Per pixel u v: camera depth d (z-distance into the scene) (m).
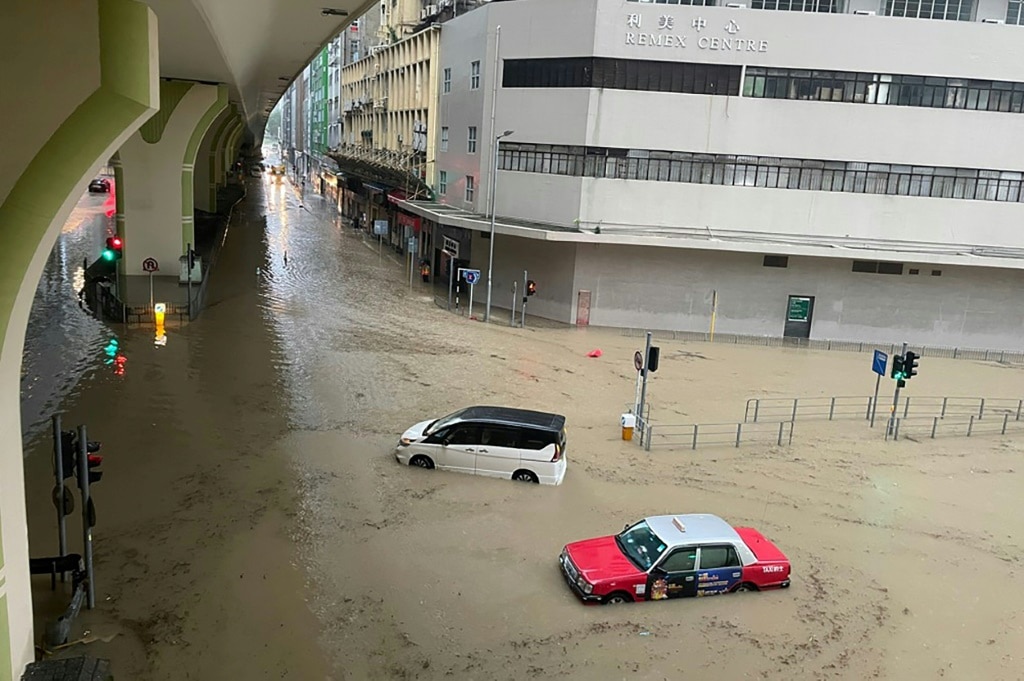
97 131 7.75
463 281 38.59
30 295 8.38
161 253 34.66
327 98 95.31
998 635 11.62
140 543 12.79
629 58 32.00
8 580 8.58
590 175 32.84
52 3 7.26
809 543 14.30
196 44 18.72
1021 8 32.84
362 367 24.23
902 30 31.48
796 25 31.52
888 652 10.99
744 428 21.02
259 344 26.02
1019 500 17.08
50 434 17.06
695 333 33.78
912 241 33.03
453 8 45.00
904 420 22.70
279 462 16.41
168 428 17.91
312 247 50.72
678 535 12.35
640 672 10.20
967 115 32.12
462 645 10.61
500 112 35.44
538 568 12.77
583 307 33.75
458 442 16.47
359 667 10.07
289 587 11.78
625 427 19.28
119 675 9.66
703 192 32.78
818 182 32.81
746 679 10.17
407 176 47.91
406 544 13.31
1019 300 33.72
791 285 33.66
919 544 14.57
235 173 94.94
